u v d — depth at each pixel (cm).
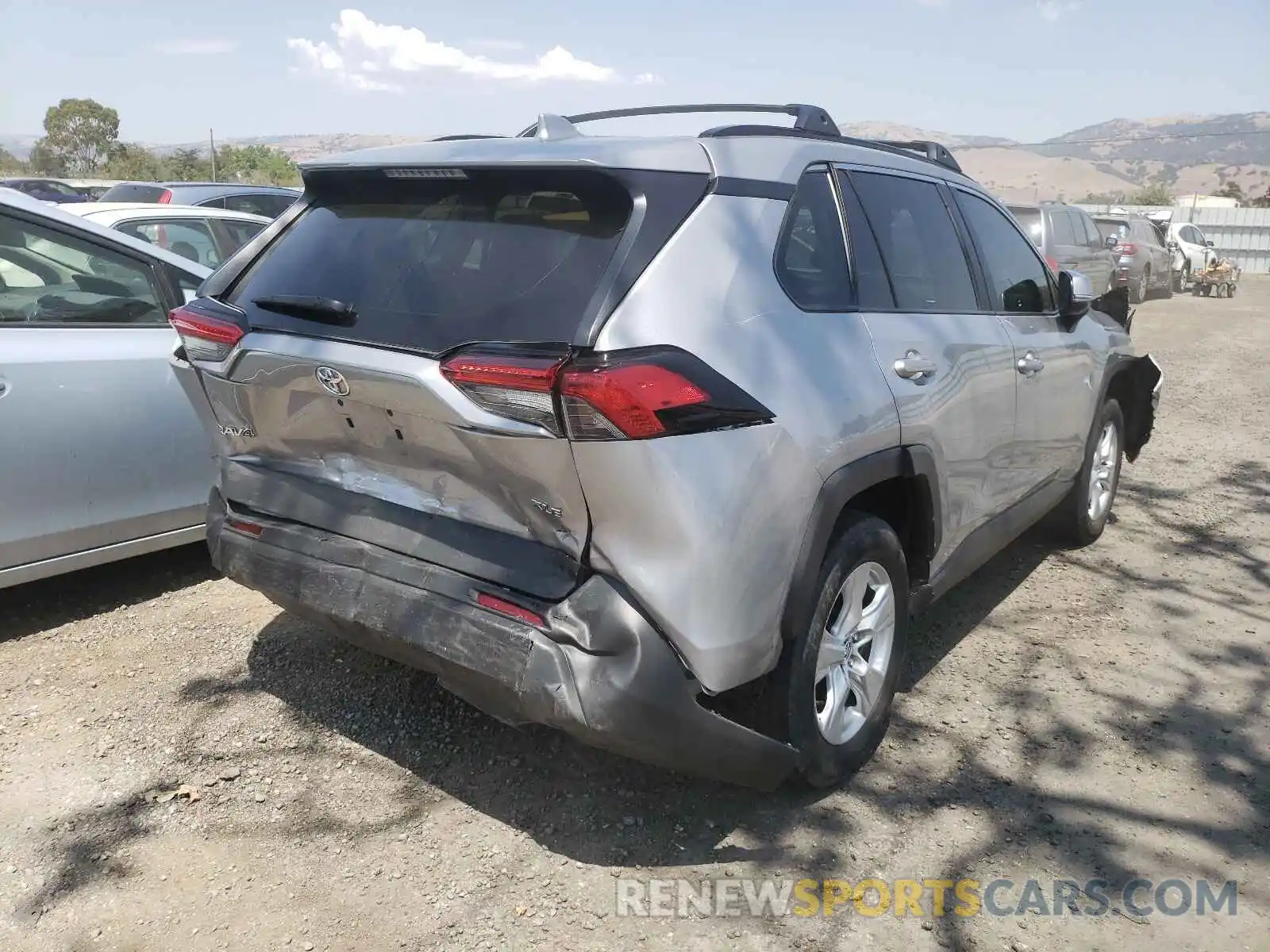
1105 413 529
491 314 256
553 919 263
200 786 315
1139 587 495
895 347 325
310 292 293
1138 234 2133
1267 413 923
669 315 250
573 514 248
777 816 307
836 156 336
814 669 294
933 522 348
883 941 259
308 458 306
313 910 264
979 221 421
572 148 269
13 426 389
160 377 434
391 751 336
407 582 275
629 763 331
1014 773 334
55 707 360
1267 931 265
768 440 262
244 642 410
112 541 427
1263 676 404
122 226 660
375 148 311
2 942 251
